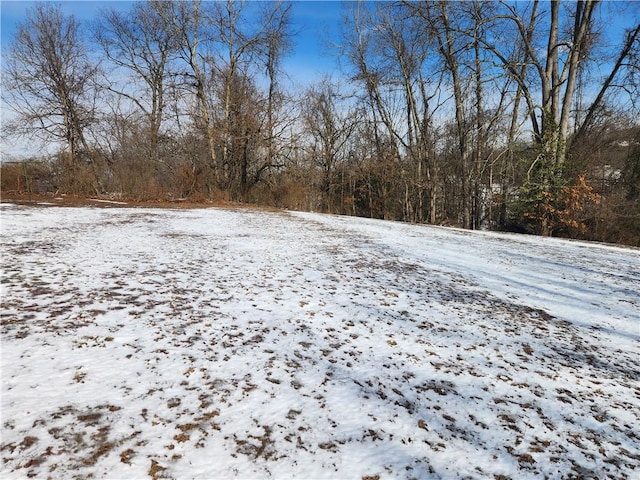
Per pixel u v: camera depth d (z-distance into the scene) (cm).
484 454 261
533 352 441
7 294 452
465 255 1003
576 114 2341
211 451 234
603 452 276
